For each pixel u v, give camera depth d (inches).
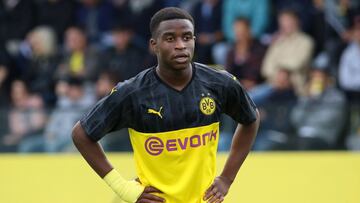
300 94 1254.9
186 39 556.1
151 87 573.0
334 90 1262.3
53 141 1057.5
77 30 1400.1
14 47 1453.0
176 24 552.7
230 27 1344.7
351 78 1268.5
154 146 576.7
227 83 582.2
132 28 1386.6
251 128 606.9
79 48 1392.7
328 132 1045.2
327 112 1045.8
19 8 1465.3
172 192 580.4
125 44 1368.1
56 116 1058.7
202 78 579.2
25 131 1063.0
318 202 935.0
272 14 1338.6
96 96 1341.0
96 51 1381.6
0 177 986.1
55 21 1450.5
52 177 976.3
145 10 1395.2
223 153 988.6
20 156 1021.2
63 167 980.6
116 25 1374.3
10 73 1429.6
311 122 1048.2
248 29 1320.1
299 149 1045.2
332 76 1278.3
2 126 1066.7
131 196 585.9
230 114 602.9
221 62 1339.8
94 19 1428.4
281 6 1344.7
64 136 1056.2
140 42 1389.0
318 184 953.5
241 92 589.6
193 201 585.9
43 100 1393.9
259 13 1332.4
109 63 1362.0
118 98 572.1
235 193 940.6
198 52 1352.1
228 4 1350.9
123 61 1355.8
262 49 1310.3
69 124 1056.8
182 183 578.9
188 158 577.3
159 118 571.5
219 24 1354.6
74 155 1021.2
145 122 573.6
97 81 1362.0
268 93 1259.8
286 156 985.5
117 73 1339.8
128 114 576.7
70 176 970.1
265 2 1334.9
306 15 1309.1
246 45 1317.7
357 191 949.8
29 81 1418.6
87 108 1060.5
